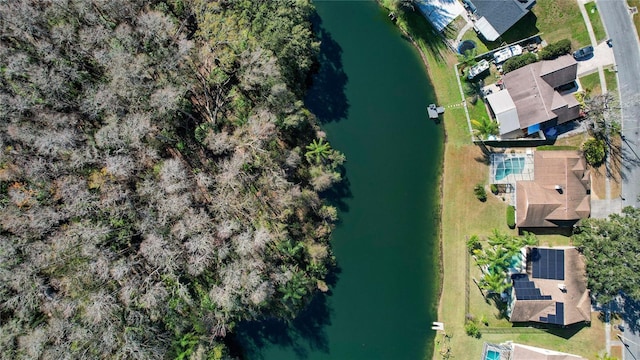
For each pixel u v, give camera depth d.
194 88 47.50
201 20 44.72
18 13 41.28
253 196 46.34
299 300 46.81
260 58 42.16
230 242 44.66
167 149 47.56
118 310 43.88
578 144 48.19
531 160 48.28
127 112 44.78
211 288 45.56
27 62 42.72
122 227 44.88
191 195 45.88
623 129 48.00
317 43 45.19
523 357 46.88
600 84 48.03
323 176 46.00
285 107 44.88
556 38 48.00
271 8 43.22
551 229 48.41
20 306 43.09
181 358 44.56
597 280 44.59
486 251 46.28
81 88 45.50
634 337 47.81
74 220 44.44
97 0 42.75
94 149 43.66
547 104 46.28
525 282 46.94
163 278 44.78
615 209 48.12
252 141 43.97
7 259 42.62
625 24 47.75
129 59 43.00
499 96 47.47
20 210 43.62
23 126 43.31
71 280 43.66
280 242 46.44
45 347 42.97
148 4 44.91
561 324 46.59
